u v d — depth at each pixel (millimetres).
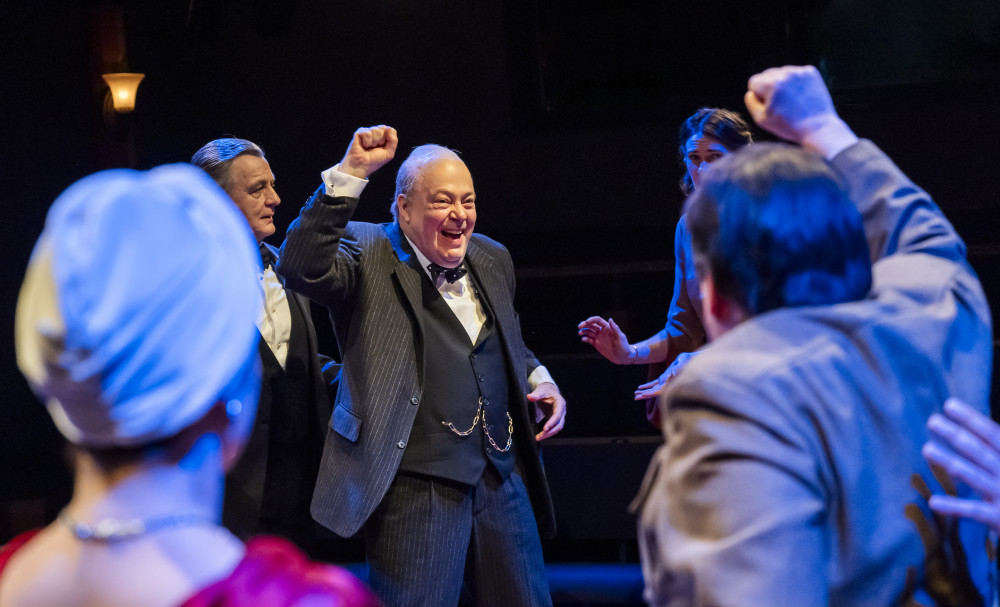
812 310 1028
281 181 7137
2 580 740
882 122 6395
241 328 726
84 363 656
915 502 975
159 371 680
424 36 6934
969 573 1000
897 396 995
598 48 6719
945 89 6289
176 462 726
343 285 2486
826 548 941
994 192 6277
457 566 2500
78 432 696
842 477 943
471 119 6926
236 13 7090
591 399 4727
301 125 7094
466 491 2525
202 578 699
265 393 2734
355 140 2385
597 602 3645
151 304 673
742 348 991
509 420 2650
